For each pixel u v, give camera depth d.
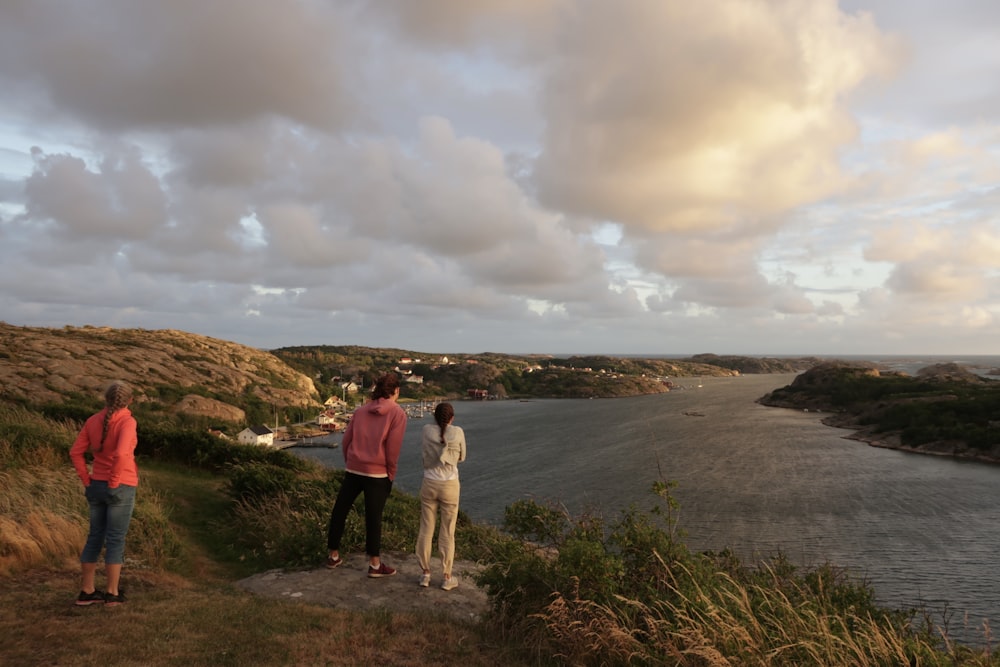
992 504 51.41
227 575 6.91
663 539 5.64
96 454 4.96
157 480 11.08
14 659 3.67
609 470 66.69
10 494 7.40
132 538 6.98
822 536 41.47
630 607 4.85
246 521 8.64
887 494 55.06
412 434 114.75
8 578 5.37
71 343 83.31
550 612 4.81
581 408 164.38
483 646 4.75
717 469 67.56
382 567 6.52
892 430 94.81
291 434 94.69
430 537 6.29
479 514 46.72
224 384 98.38
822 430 105.56
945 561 36.50
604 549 5.38
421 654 4.42
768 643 4.48
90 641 4.02
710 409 150.25
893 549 38.72
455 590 6.29
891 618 6.12
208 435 13.77
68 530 6.60
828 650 4.39
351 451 6.39
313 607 5.30
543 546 6.77
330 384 171.00
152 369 87.50
